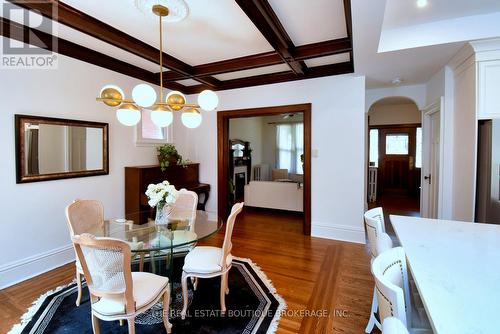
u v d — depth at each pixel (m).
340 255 3.29
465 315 0.88
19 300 2.27
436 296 0.99
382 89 4.51
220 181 4.79
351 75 3.73
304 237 3.99
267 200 5.62
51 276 2.72
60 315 2.06
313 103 3.97
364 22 2.15
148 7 1.96
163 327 1.94
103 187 3.45
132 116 2.12
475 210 2.79
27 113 2.65
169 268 2.73
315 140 3.98
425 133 4.25
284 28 2.59
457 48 2.81
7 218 2.53
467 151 2.93
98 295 1.59
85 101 3.20
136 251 1.95
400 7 2.46
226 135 4.77
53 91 2.87
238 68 3.47
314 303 2.24
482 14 2.58
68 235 3.05
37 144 2.73
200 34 2.71
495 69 2.64
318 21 2.46
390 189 7.49
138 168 3.64
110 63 3.44
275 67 3.84
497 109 2.65
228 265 2.17
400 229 1.86
